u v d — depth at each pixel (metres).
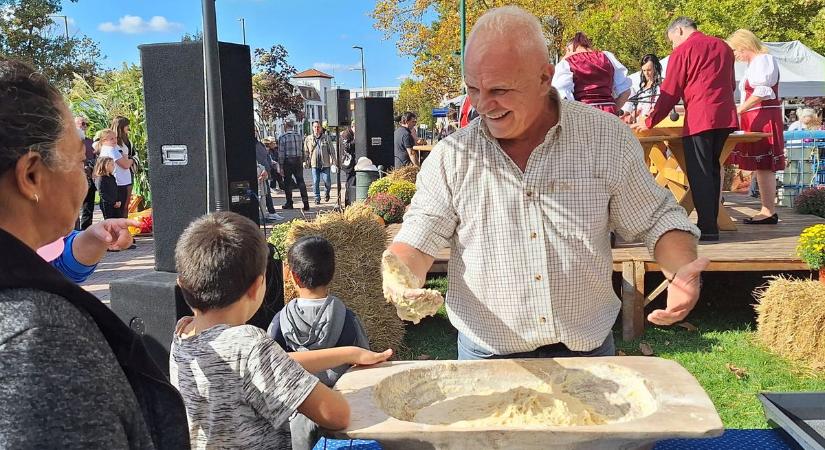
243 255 1.68
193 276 1.66
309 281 2.69
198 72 3.72
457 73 23.02
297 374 1.47
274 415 1.46
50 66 28.41
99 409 0.83
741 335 4.37
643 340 4.35
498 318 1.89
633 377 1.57
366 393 1.51
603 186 1.79
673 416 1.30
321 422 1.42
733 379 3.65
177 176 3.82
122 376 0.92
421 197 1.93
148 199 11.21
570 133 1.79
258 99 24.42
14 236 0.87
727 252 4.56
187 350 1.57
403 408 1.59
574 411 1.53
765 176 5.80
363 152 12.39
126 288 3.67
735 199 8.23
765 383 3.58
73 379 0.82
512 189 1.81
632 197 1.83
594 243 1.82
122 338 0.98
